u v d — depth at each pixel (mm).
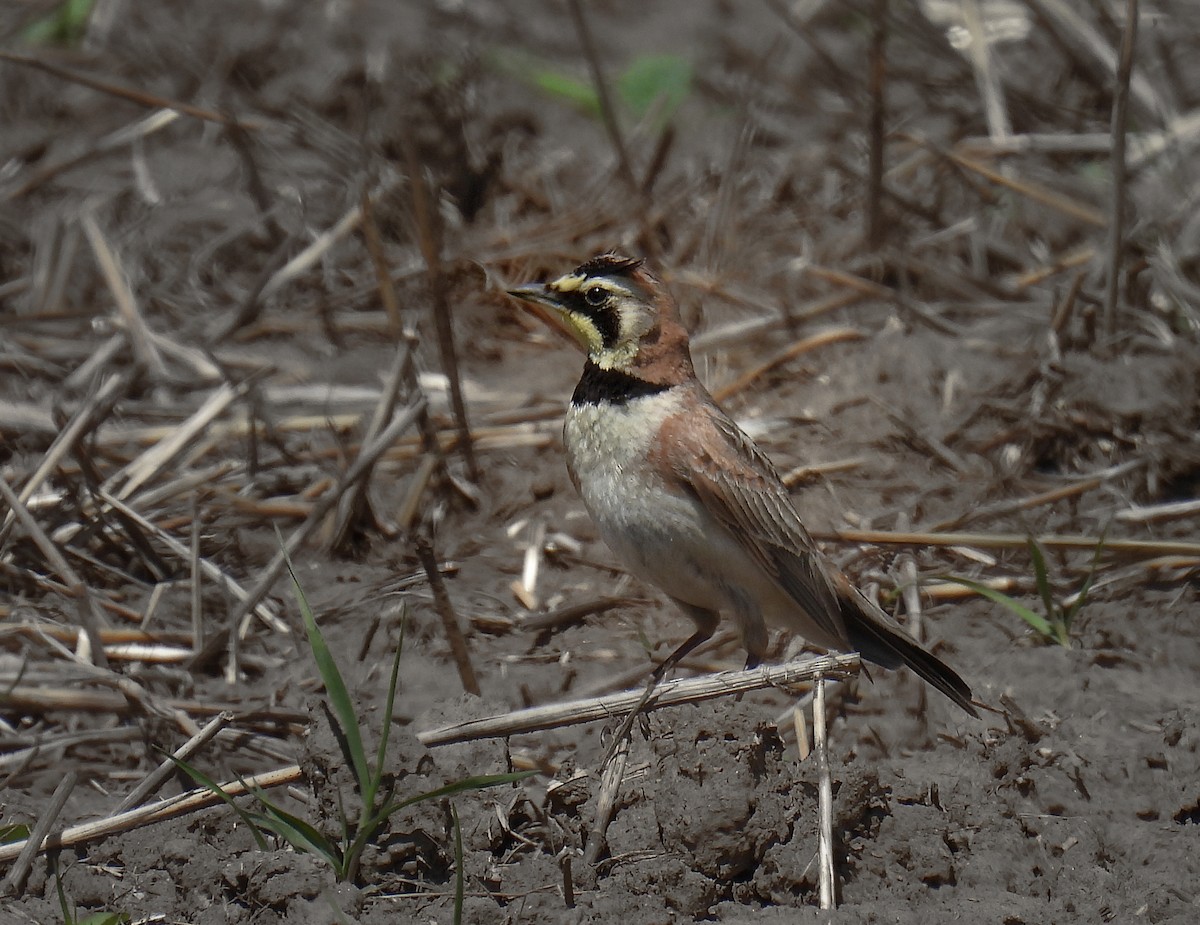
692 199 16031
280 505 12203
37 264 15102
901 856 8227
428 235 12031
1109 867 8531
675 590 9695
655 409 9414
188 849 8109
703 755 8203
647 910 7848
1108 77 17641
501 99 18250
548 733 9773
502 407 13430
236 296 15062
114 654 10594
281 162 16672
